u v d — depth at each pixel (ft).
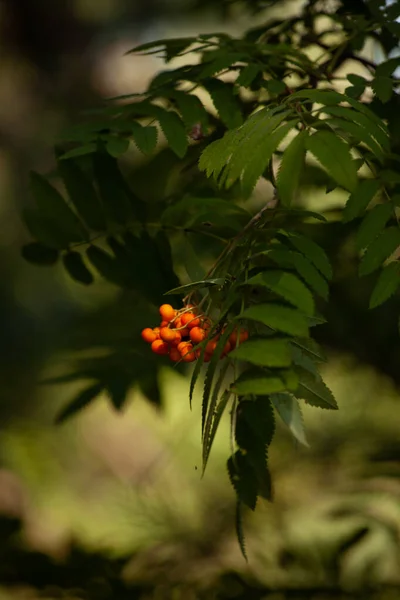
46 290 12.78
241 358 3.92
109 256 4.81
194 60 6.24
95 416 10.16
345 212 4.15
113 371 5.17
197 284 4.17
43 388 10.32
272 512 5.61
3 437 9.39
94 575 5.34
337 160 3.96
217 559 5.52
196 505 6.17
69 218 4.81
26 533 7.53
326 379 5.91
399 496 5.37
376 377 5.77
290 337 3.99
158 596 5.30
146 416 8.91
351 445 5.79
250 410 4.25
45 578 5.32
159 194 5.07
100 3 15.31
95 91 15.37
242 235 4.29
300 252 4.23
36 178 4.81
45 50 15.44
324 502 5.55
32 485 8.90
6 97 15.15
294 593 5.24
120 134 4.73
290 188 3.97
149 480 6.46
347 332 5.35
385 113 4.66
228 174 4.05
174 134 4.57
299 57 4.71
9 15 14.94
